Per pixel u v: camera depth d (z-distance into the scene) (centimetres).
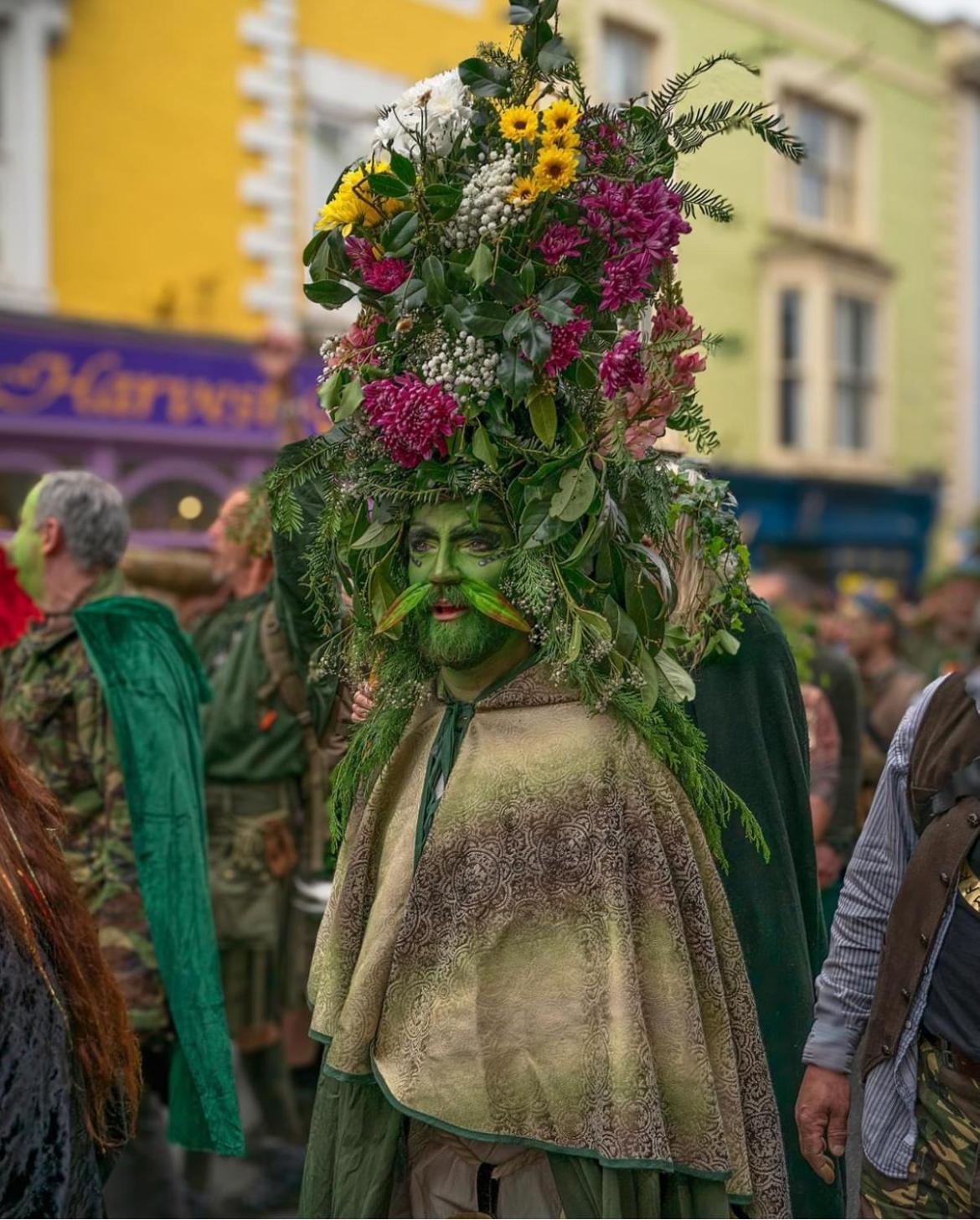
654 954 182
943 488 1630
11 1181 136
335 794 214
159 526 914
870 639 529
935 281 1623
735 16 1326
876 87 1511
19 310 828
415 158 196
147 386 880
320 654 224
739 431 1383
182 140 908
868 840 215
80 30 855
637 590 196
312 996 205
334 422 207
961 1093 197
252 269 950
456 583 194
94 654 305
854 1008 214
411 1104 180
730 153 1305
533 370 188
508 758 189
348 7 991
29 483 853
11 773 165
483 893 184
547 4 195
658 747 193
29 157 834
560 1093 177
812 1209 232
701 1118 178
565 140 186
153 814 301
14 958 141
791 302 1439
